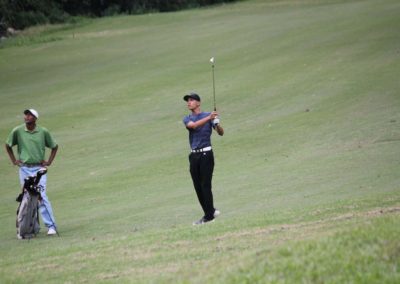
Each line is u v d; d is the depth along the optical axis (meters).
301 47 123.94
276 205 47.84
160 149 77.12
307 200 48.22
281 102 91.12
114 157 75.88
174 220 47.16
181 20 187.62
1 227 51.97
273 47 127.56
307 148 69.44
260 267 27.45
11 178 72.44
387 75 95.81
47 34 194.62
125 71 124.88
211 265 29.67
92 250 37.50
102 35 178.00
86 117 96.75
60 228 49.12
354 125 75.56
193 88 105.50
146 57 135.75
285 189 53.84
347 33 129.88
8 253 40.81
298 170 60.59
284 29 145.25
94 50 154.38
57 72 133.00
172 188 60.25
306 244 29.55
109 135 86.31
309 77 101.75
